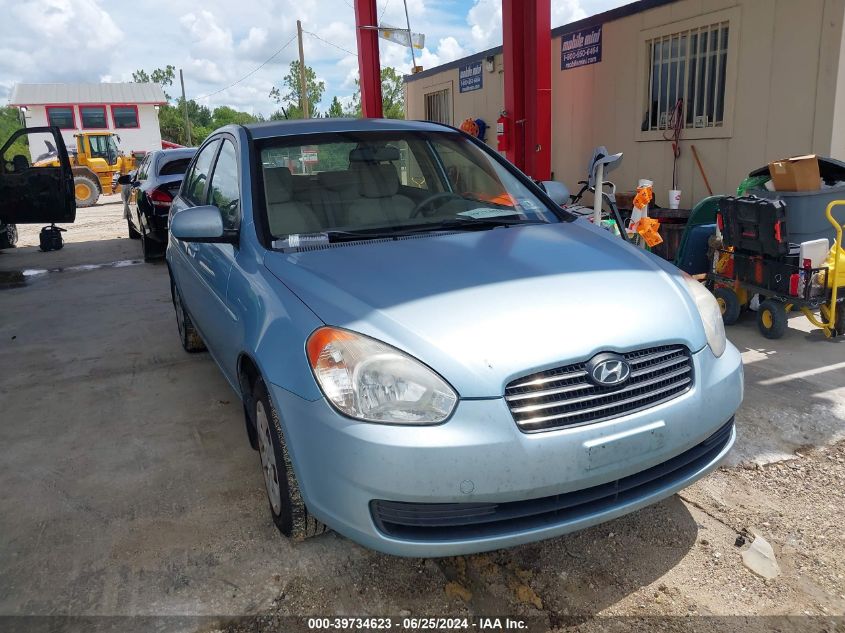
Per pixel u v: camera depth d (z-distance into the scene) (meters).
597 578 2.45
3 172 10.11
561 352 2.11
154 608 2.34
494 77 10.38
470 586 2.43
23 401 4.30
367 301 2.32
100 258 10.00
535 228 3.10
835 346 4.62
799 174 4.57
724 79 6.87
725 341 2.58
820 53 5.92
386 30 9.68
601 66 8.42
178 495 3.08
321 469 2.16
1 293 7.68
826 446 3.27
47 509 3.01
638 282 2.49
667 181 7.71
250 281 2.77
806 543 2.60
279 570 2.53
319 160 3.35
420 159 3.50
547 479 2.05
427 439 2.01
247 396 2.88
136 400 4.24
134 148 43.78
